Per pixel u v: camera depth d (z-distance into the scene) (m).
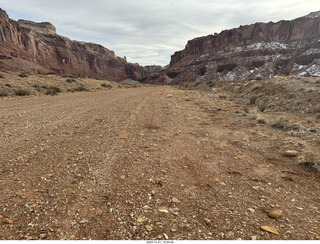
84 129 6.46
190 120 8.52
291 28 179.50
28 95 14.45
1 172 3.54
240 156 4.76
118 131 6.43
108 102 12.98
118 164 4.09
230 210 2.80
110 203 2.86
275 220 2.61
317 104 9.98
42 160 4.09
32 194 2.97
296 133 6.41
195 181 3.59
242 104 13.36
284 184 3.54
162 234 2.33
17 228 2.32
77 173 3.64
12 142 4.97
